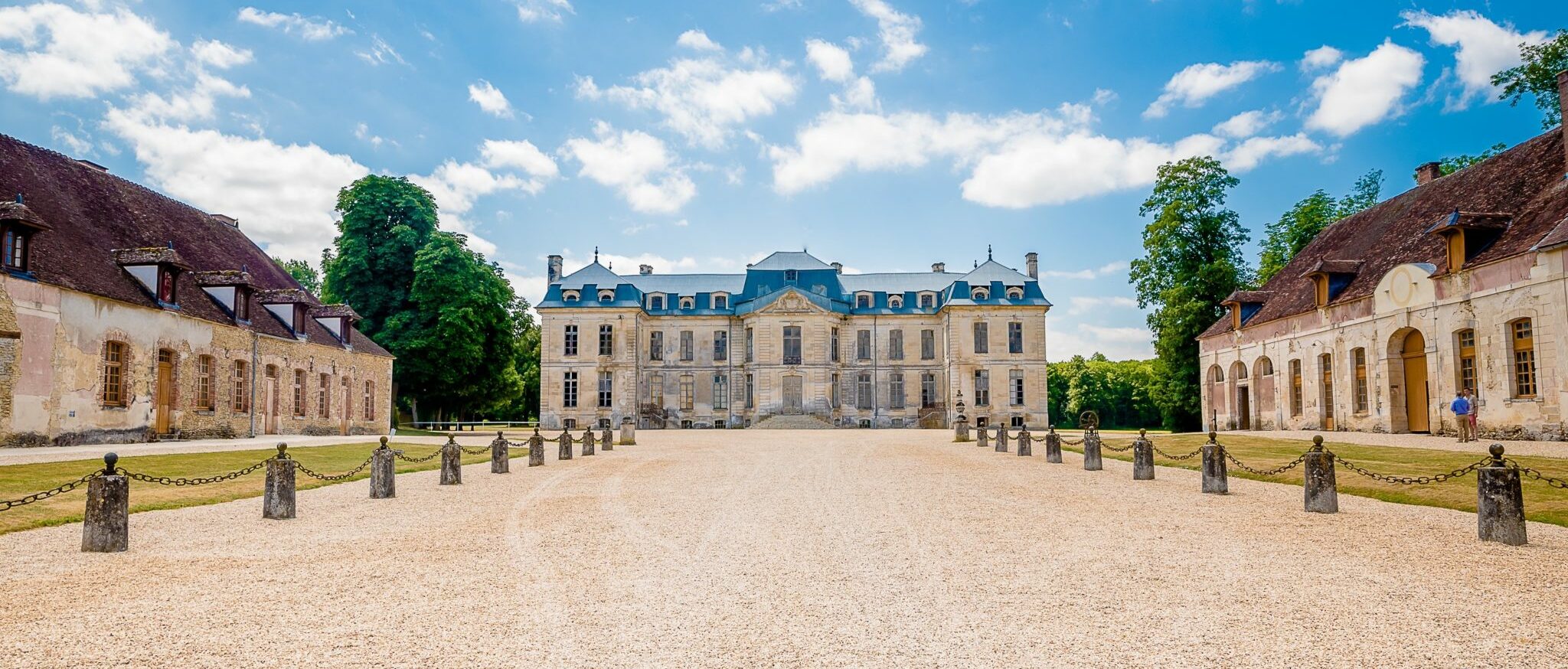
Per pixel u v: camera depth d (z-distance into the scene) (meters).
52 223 26.50
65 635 6.25
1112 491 15.20
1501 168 28.39
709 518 11.98
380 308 48.22
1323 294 32.69
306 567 8.64
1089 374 101.06
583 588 7.68
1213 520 11.51
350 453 24.55
